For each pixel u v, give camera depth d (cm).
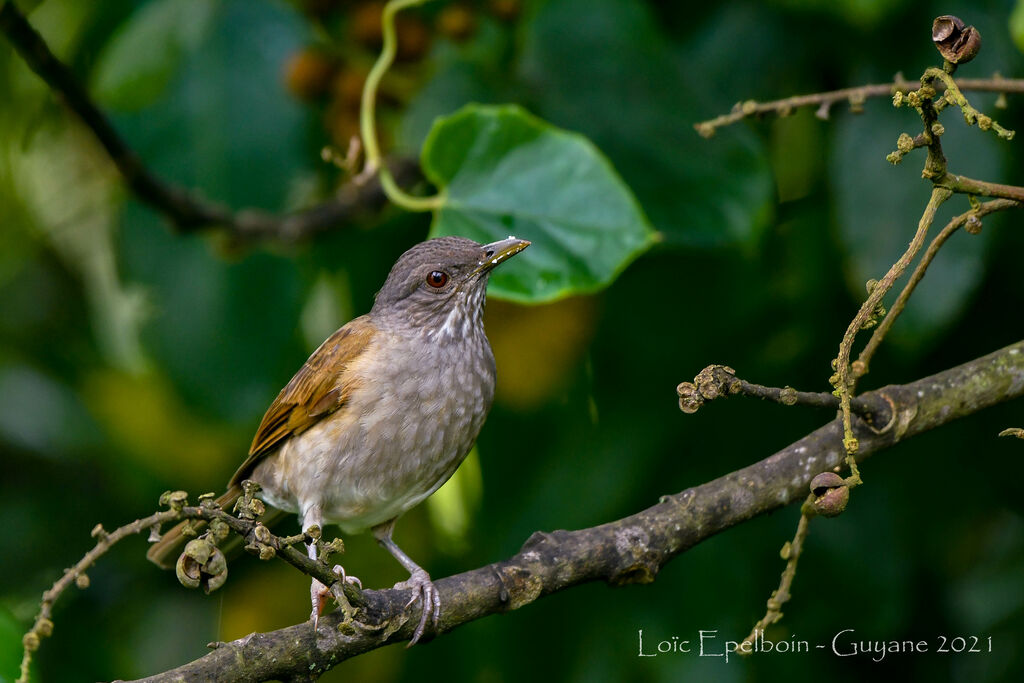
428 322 943
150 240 1107
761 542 1061
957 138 948
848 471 824
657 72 1033
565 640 1099
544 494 1099
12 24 830
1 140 1278
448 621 764
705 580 1059
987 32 984
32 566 1250
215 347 1092
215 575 550
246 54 1106
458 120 880
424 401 928
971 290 920
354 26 1086
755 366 1073
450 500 1252
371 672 1184
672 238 993
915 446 1065
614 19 1035
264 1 1115
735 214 1002
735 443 1060
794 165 1124
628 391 1101
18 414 1262
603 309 1123
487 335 1145
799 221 1096
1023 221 1025
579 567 792
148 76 1101
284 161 1099
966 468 1059
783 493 820
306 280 1116
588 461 1088
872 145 973
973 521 1102
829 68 1081
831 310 1066
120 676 1196
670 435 1070
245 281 1100
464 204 886
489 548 1120
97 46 1194
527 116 880
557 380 1140
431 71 1072
